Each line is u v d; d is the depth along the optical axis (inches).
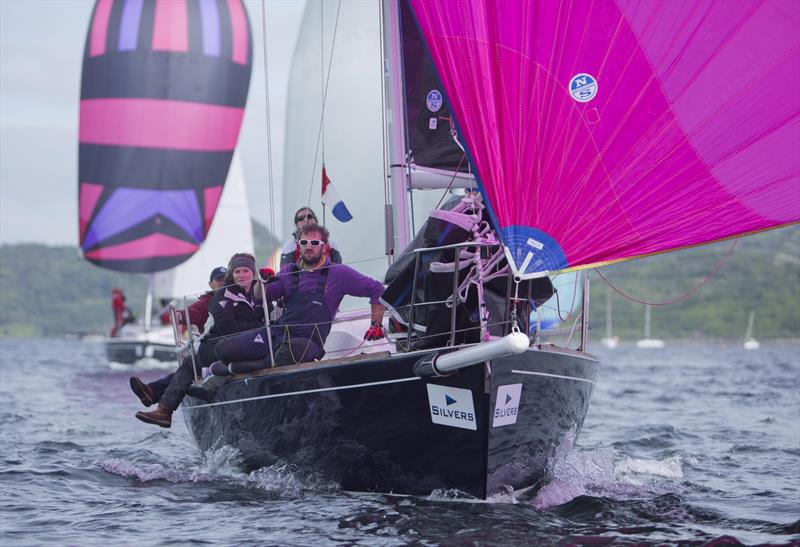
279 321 813.9
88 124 2265.0
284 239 1282.0
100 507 733.9
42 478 861.2
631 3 642.8
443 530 641.6
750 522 693.9
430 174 818.8
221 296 835.4
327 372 740.7
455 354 647.1
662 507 734.5
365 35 1160.8
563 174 656.4
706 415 1599.4
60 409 1627.7
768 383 2637.8
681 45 638.5
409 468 735.1
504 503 724.7
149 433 1268.5
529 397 710.5
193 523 674.8
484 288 711.1
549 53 657.6
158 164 2278.5
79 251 2320.4
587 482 832.9
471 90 668.1
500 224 665.0
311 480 799.1
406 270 729.0
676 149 644.1
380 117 1146.0
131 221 2290.8
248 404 822.5
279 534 637.3
